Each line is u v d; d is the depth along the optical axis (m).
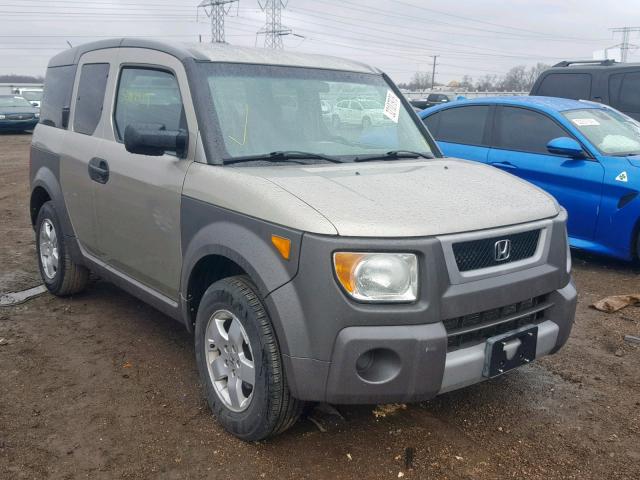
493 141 7.19
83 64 4.98
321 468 3.04
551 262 3.29
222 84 3.69
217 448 3.20
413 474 3.01
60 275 5.14
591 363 4.29
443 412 3.59
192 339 4.58
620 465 3.12
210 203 3.29
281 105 3.83
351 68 4.45
